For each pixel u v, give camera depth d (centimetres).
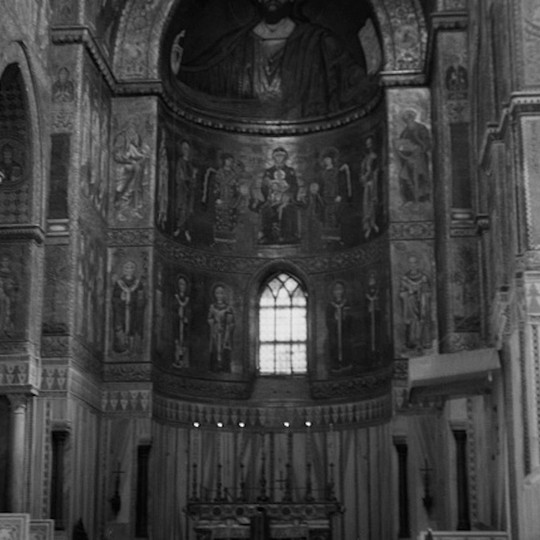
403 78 3616
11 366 2917
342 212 3884
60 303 3094
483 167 2788
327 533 3222
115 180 3578
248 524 3234
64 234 3133
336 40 3997
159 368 3559
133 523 3328
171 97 3788
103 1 3459
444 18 3256
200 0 3850
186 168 3828
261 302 3925
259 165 3984
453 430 3003
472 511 2964
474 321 3070
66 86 3222
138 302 3488
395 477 3362
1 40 2695
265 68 4088
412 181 3556
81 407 3178
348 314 3788
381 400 3612
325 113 3984
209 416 3712
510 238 2320
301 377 3822
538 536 2155
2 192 2986
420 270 3491
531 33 2277
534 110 2238
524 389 2169
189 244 3794
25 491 2956
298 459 3719
